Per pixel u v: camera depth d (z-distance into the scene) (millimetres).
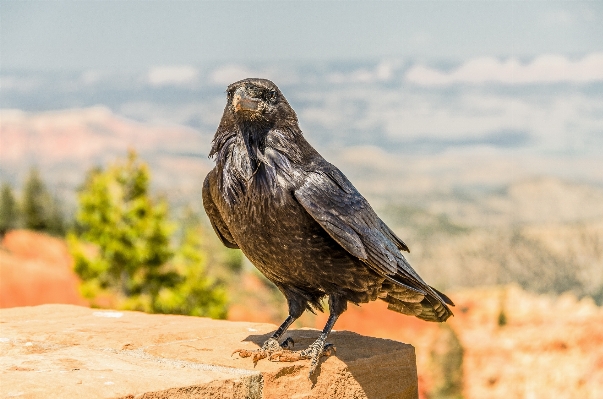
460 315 36594
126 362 4383
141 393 3623
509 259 64000
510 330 33500
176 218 27516
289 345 5035
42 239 47844
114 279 26484
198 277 26359
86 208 26406
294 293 4934
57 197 52906
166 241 26234
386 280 4941
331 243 4645
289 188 4531
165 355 4727
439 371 28250
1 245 45812
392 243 4918
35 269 40000
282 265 4711
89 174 27547
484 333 33375
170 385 3793
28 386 3584
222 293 26688
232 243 5621
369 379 4859
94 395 3510
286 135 4648
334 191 4621
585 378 30500
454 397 28562
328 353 4738
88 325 5535
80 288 26359
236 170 4625
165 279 26328
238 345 4980
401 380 5059
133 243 26000
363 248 4555
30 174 52125
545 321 33688
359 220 4664
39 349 4730
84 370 4039
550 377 31547
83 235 26641
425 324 29250
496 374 30750
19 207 50562
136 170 26562
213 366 4527
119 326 5512
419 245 63625
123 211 26078
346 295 4824
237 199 4629
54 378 3770
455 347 28516
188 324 5680
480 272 58906
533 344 32906
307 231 4586
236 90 4605
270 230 4590
